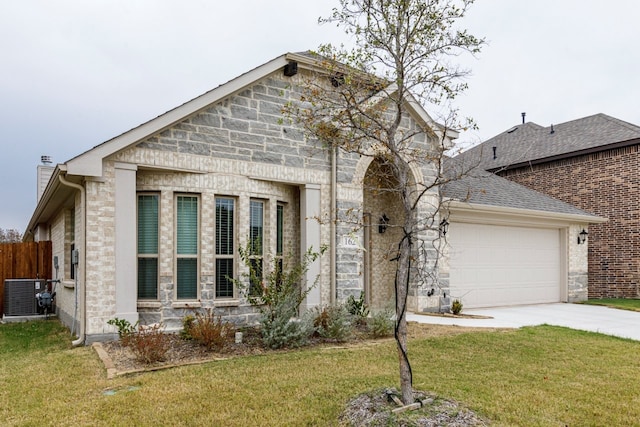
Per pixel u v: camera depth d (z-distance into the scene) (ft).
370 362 22.61
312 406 16.63
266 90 32.55
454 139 38.96
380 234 42.73
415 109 37.50
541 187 63.82
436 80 18.28
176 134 29.01
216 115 30.48
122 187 27.17
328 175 35.32
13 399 17.80
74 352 24.62
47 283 43.39
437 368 21.61
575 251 53.21
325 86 29.91
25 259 45.55
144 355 22.43
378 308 36.68
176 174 29.19
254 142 31.91
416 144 37.96
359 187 36.32
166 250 28.71
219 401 17.13
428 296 40.32
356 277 35.58
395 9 16.89
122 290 26.91
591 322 36.22
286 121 33.04
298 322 26.73
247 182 31.55
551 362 22.90
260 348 25.62
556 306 47.65
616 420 15.61
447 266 41.73
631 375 20.77
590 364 22.61
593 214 54.90
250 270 28.76
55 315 43.70
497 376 20.35
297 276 29.22
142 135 27.37
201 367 21.57
